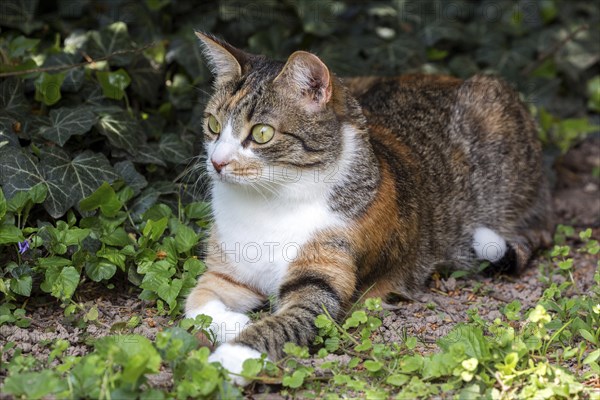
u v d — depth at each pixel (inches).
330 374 193.2
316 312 204.1
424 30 343.0
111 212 235.8
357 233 216.4
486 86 277.4
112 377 170.7
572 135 341.1
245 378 182.2
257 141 207.3
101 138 258.8
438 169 257.1
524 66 351.9
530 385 181.6
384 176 227.1
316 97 209.5
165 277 220.8
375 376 191.8
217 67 226.5
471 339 189.9
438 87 277.0
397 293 240.7
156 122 283.0
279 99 207.9
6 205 220.8
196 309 212.7
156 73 293.1
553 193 326.6
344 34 337.1
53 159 241.6
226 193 220.2
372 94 275.1
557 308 217.6
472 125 269.9
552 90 349.7
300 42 330.6
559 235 287.1
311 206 213.2
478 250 263.3
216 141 213.9
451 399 184.1
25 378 172.7
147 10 316.2
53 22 304.5
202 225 243.6
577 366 195.9
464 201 264.1
